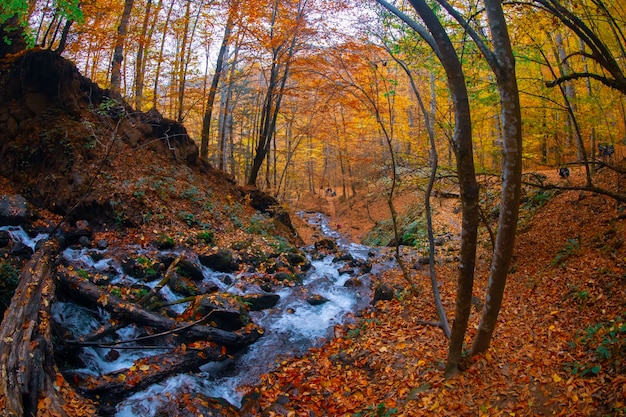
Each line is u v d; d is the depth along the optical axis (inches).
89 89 498.9
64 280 290.0
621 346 201.3
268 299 380.2
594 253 338.3
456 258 513.7
